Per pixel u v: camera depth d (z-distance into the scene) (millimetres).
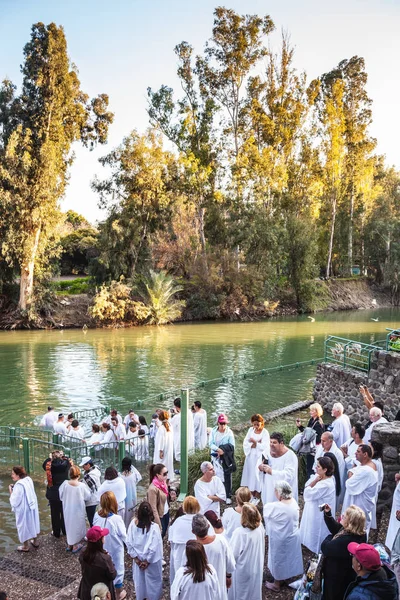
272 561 6797
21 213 41031
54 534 9445
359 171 68688
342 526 5473
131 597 7188
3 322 44125
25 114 43594
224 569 5562
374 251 72812
